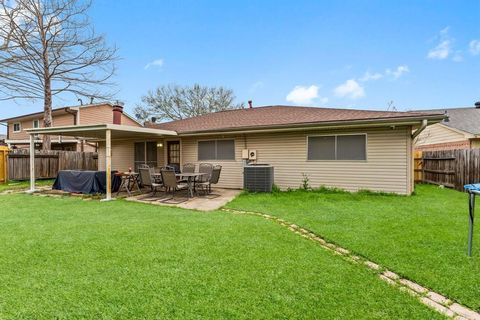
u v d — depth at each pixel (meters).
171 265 3.15
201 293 2.55
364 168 8.51
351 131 8.63
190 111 28.84
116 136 11.90
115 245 3.81
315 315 2.22
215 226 4.79
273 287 2.65
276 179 9.77
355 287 2.65
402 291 2.58
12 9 13.20
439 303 2.42
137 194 9.13
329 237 4.11
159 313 2.25
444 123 16.75
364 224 4.82
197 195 8.80
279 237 4.17
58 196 8.77
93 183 9.12
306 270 3.02
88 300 2.44
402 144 8.02
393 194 8.04
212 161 10.92
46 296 2.51
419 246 3.70
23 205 7.08
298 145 9.42
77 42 14.92
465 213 5.62
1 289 2.63
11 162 12.62
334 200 7.30
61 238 4.14
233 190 9.99
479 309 2.33
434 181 11.20
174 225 4.86
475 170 8.47
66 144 21.11
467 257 3.33
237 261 3.26
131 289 2.62
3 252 3.57
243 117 11.95
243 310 2.29
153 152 12.34
